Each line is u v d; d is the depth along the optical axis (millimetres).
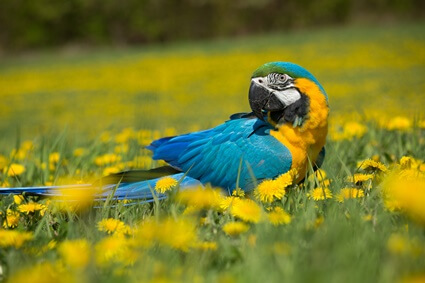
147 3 70062
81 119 29969
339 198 5805
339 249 4133
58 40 70688
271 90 7496
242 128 7777
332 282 3686
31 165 9391
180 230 4684
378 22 67625
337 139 10422
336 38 56594
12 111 35312
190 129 16953
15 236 4789
